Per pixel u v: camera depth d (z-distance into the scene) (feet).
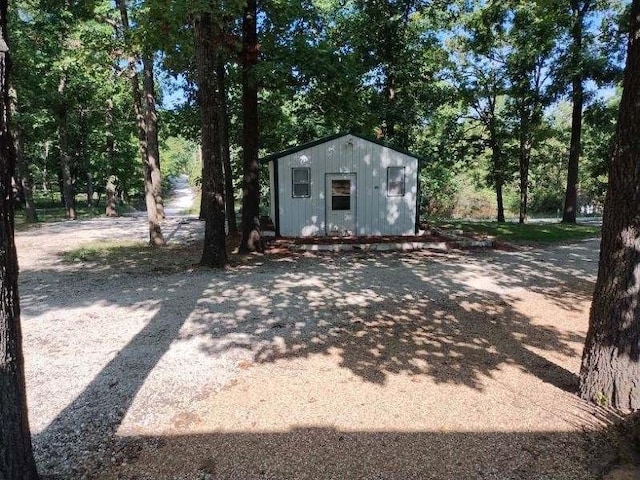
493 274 29.37
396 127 66.49
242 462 9.59
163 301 22.65
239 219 75.41
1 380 7.91
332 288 25.40
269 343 16.70
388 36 59.67
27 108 69.56
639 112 10.71
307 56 34.50
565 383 13.24
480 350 15.90
